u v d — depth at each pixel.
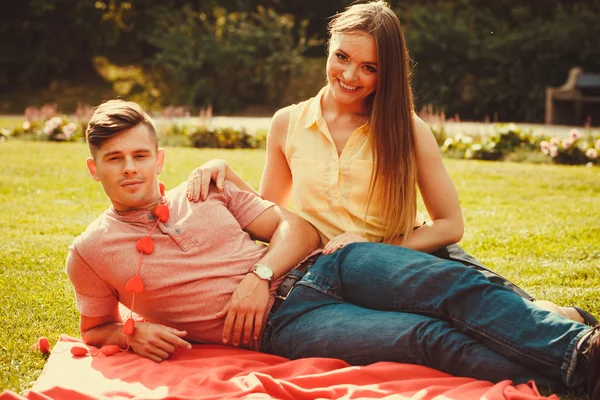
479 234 5.86
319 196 3.22
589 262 4.85
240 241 2.98
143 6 26.64
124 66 27.02
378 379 2.55
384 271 2.79
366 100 3.27
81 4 25.00
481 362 2.55
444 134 14.61
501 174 10.17
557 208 7.35
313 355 2.75
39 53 25.52
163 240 2.84
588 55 21.97
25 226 5.99
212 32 25.06
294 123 3.35
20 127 15.91
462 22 23.30
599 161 12.16
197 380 2.55
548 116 18.89
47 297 3.87
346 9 3.26
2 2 25.52
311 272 2.88
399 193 3.16
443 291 2.68
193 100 24.02
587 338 2.43
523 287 4.23
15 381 2.73
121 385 2.51
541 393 2.48
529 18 23.62
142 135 2.83
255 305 2.81
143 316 2.94
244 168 10.38
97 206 7.07
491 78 22.84
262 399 2.35
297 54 24.27
